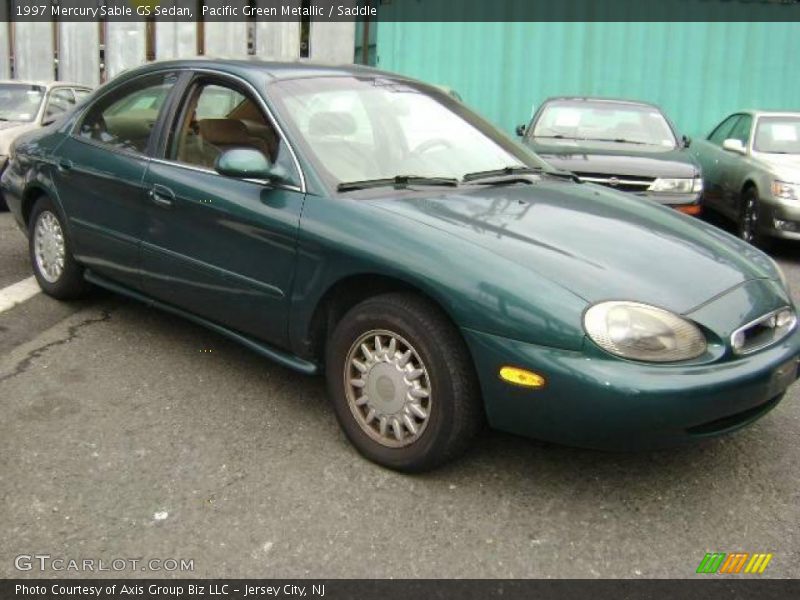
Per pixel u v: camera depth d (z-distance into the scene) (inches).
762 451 142.9
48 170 198.4
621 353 111.8
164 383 163.8
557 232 132.0
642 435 112.8
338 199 138.2
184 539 112.7
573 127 345.7
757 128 352.8
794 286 269.9
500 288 117.2
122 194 173.5
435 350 122.5
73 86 435.5
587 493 127.7
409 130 163.3
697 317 117.0
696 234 144.3
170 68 176.9
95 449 136.3
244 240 147.4
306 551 111.0
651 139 338.3
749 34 468.4
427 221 130.6
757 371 118.0
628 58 475.8
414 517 119.6
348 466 133.5
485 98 490.6
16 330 190.4
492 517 120.3
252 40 539.5
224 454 136.3
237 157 141.9
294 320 141.6
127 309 207.8
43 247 208.5
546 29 478.0
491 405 119.4
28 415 147.9
